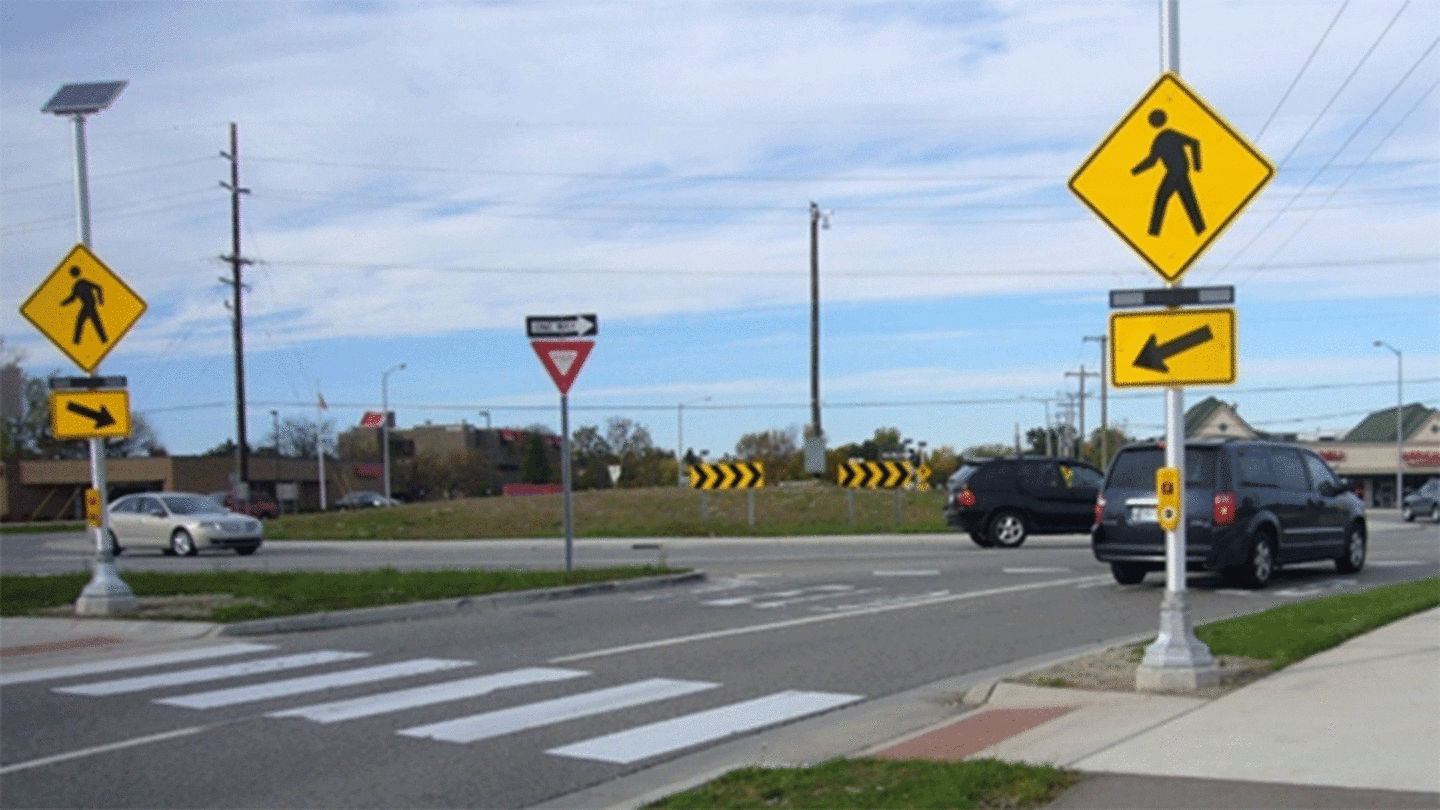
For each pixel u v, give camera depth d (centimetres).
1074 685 909
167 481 6988
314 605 1434
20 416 1505
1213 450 1605
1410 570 1923
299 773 735
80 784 714
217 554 2986
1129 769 651
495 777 726
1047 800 598
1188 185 848
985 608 1483
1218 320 841
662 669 1081
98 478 1445
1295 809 564
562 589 1638
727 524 3491
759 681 1025
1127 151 864
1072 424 8881
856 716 898
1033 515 2628
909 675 1051
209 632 1290
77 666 1108
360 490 8262
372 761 762
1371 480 8256
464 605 1513
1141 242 859
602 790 704
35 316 1441
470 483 8825
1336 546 1784
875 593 1670
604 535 3309
